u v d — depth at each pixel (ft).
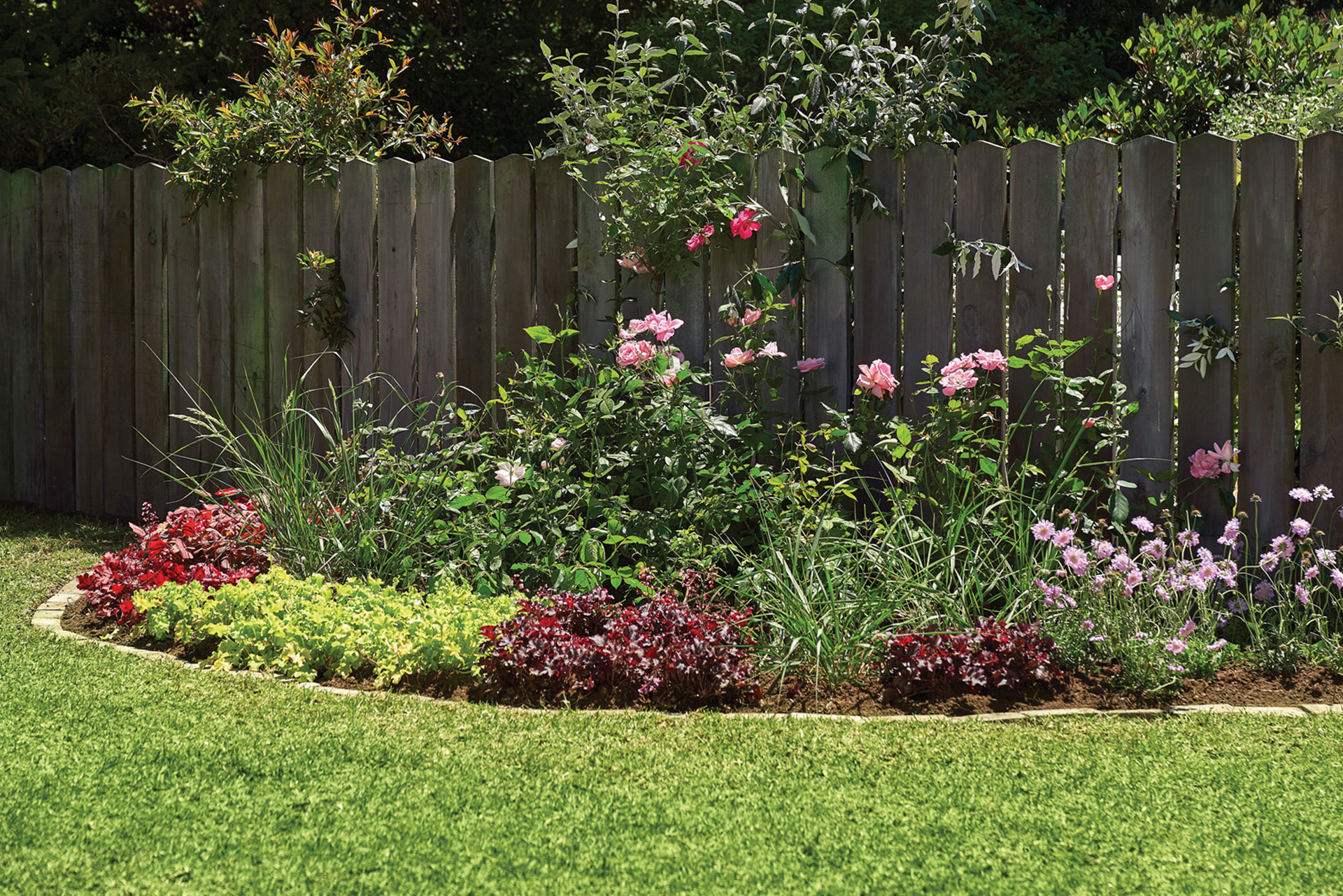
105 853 7.04
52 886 6.63
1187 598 11.78
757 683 10.42
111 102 27.63
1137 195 13.50
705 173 15.21
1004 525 13.10
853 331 15.06
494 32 34.83
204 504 15.08
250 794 7.98
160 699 10.03
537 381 14.67
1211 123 18.43
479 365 16.65
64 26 30.50
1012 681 10.34
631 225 15.42
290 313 17.84
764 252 15.17
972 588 12.35
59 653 11.43
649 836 7.38
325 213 17.46
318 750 8.84
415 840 7.29
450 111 34.06
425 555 13.66
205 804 7.80
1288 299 12.92
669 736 9.28
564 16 35.86
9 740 8.92
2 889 6.57
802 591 11.49
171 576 13.19
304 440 17.65
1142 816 7.77
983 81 27.68
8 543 17.13
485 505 13.70
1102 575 11.48
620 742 9.12
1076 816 7.75
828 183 14.93
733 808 7.84
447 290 16.75
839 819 7.67
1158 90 20.94
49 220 19.93
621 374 14.67
